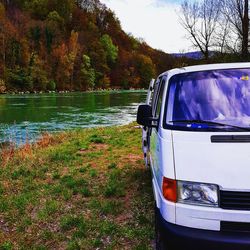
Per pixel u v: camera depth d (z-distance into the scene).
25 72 78.62
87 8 146.00
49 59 89.06
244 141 3.46
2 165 9.41
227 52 24.25
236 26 22.86
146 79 117.88
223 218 3.23
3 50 77.44
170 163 3.49
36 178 7.93
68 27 123.38
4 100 52.50
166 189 3.48
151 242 4.63
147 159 6.82
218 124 3.74
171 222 3.41
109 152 10.46
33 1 125.25
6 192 6.97
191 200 3.34
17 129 22.02
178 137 3.66
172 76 4.36
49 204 6.06
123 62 115.62
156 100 5.34
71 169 8.50
